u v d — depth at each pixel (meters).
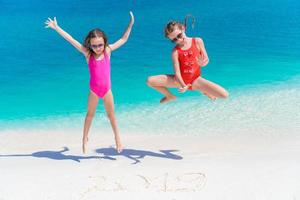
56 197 6.71
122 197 6.62
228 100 11.28
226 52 15.16
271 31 17.14
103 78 7.79
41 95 12.45
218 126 9.74
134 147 8.80
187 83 7.88
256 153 8.06
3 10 21.50
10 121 10.81
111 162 8.01
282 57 14.42
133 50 15.87
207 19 18.98
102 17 19.86
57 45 16.80
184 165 7.67
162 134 9.52
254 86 12.16
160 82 7.99
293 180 6.84
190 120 10.20
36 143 9.38
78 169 7.71
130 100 11.70
